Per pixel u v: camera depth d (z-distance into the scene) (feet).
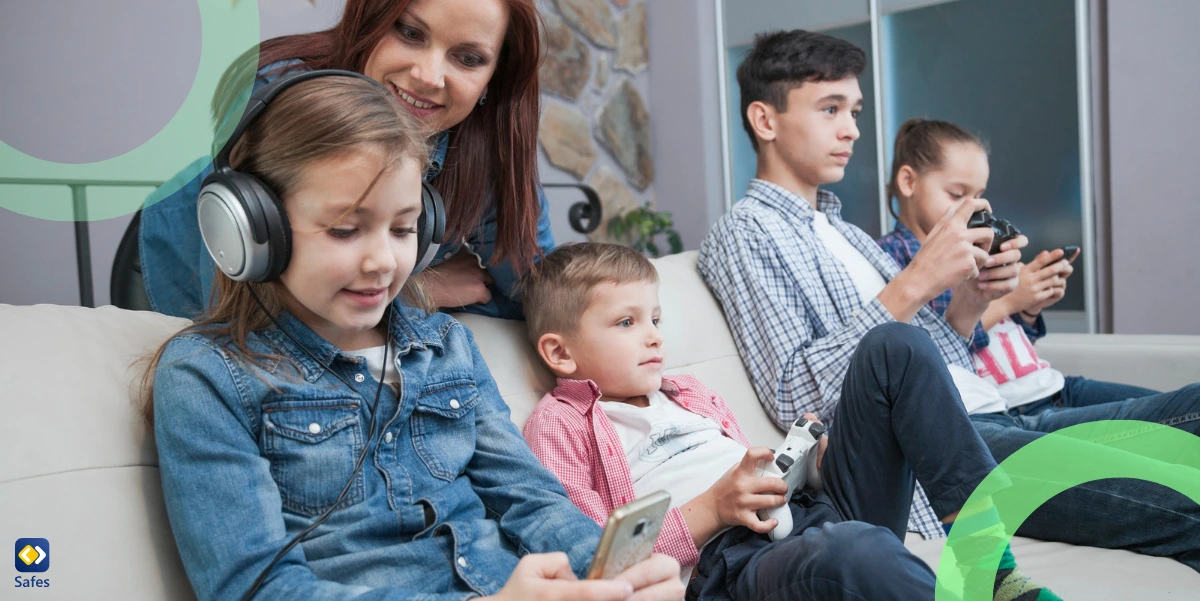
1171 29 10.36
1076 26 11.15
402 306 3.31
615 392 4.15
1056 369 6.39
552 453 3.77
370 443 2.93
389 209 2.72
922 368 3.54
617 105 14.46
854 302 5.37
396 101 2.93
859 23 12.86
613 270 4.14
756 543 3.47
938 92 12.32
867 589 2.75
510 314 4.55
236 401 2.70
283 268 2.69
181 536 2.53
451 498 3.02
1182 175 10.42
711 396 4.51
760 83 5.91
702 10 14.39
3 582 2.32
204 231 2.71
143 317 3.25
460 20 3.55
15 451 2.48
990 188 12.02
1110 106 10.82
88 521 2.52
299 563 2.55
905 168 6.64
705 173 14.57
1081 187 11.28
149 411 2.81
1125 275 10.86
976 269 4.76
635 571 2.40
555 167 13.47
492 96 4.07
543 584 2.27
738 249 5.32
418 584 2.73
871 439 3.66
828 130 5.72
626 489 3.75
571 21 13.65
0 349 2.68
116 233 8.36
